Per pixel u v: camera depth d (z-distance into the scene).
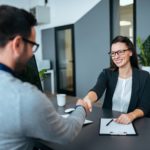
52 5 6.34
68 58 6.13
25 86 0.82
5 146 0.80
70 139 0.95
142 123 1.56
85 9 5.34
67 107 2.02
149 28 4.10
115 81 2.10
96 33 5.13
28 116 0.78
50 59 6.70
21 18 0.81
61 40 6.24
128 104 2.01
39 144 1.22
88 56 5.43
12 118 0.77
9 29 0.79
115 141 1.25
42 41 6.94
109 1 4.73
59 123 0.88
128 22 4.55
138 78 2.03
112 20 4.78
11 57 0.83
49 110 0.83
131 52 2.08
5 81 0.81
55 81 6.61
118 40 2.05
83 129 1.44
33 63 1.51
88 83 5.54
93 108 1.96
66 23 5.96
